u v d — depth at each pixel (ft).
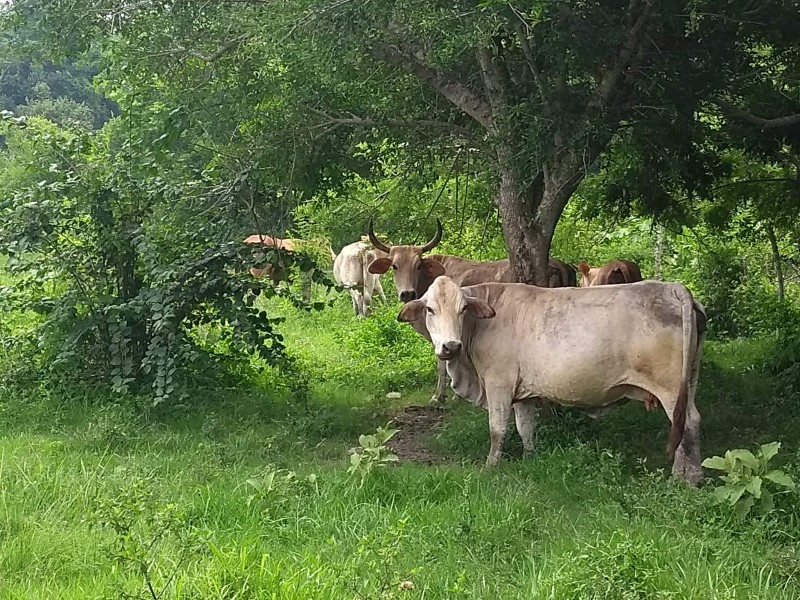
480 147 29.12
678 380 21.89
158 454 23.45
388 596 14.85
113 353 28.71
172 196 30.19
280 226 30.94
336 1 23.12
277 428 26.78
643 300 22.36
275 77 28.86
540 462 22.93
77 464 22.07
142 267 30.42
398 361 37.76
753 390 31.09
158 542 16.78
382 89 28.78
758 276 47.75
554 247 48.73
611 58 24.71
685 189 34.37
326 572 16.06
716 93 27.76
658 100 25.80
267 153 29.60
